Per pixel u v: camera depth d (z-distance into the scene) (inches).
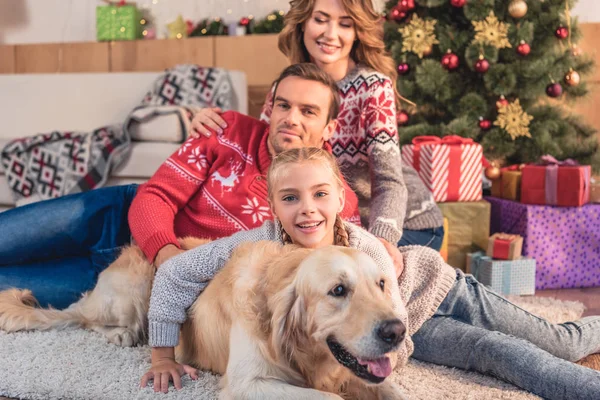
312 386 55.4
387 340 47.0
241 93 184.1
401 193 85.5
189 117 145.4
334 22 90.8
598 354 78.7
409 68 152.0
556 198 126.7
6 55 233.6
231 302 58.3
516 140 150.9
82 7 240.8
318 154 61.6
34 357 70.3
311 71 74.7
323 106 74.9
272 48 211.9
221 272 62.6
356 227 67.4
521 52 143.1
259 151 82.4
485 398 61.8
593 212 127.5
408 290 69.4
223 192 81.4
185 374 64.1
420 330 73.5
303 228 60.5
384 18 155.6
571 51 147.9
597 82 185.3
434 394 62.7
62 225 87.4
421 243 103.7
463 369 70.6
